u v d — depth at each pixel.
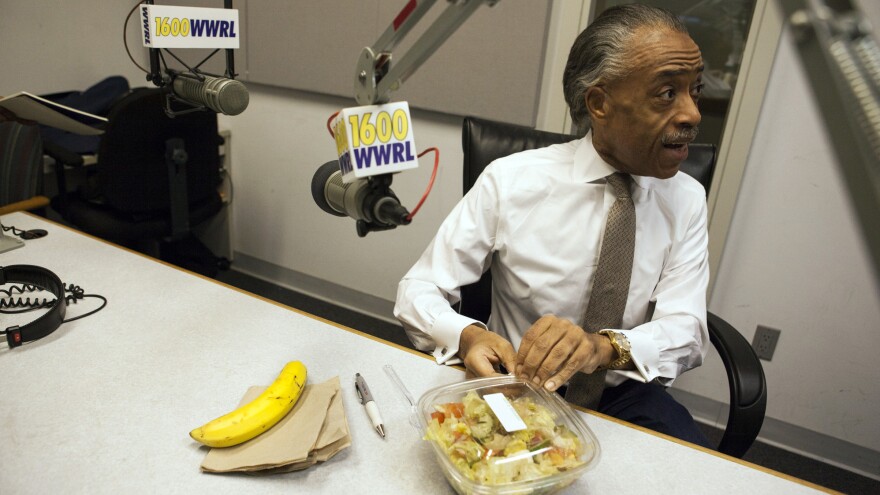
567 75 1.07
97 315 1.01
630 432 0.84
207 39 0.96
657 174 1.02
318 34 2.24
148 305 1.06
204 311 1.05
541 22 1.88
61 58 2.42
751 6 1.71
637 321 1.19
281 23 2.32
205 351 0.93
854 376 1.84
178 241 2.40
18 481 0.66
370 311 2.60
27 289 1.07
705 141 1.90
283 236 2.71
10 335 0.89
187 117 2.02
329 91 2.30
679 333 1.06
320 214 2.55
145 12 0.93
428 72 2.12
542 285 1.17
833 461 1.94
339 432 0.75
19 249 1.23
